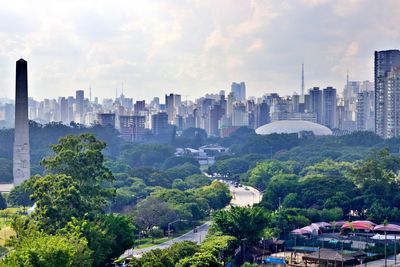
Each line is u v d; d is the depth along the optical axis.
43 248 158.50
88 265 177.00
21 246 167.38
